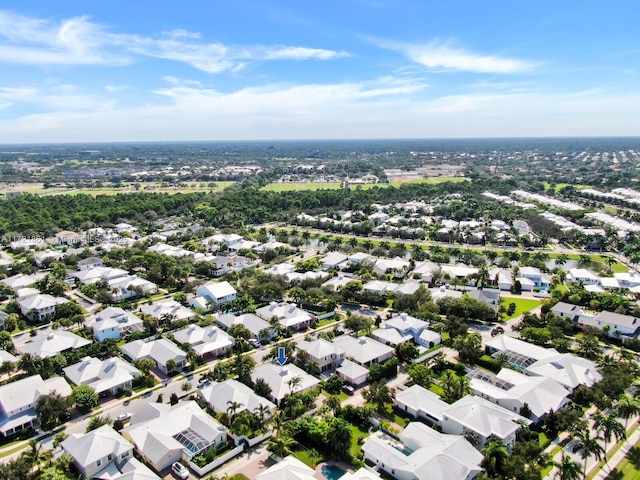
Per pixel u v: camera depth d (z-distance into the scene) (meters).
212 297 184.38
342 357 135.25
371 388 112.06
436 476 83.00
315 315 172.50
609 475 89.06
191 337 144.38
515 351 135.88
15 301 177.00
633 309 166.38
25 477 83.69
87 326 158.12
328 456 94.94
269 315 164.62
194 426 100.31
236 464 92.50
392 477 88.56
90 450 89.25
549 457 89.88
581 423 98.38
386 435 101.81
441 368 132.12
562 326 155.00
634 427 105.00
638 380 124.25
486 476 81.94
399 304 176.88
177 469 89.62
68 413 109.31
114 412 111.44
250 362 125.31
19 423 102.62
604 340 151.75
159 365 133.00
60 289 189.75
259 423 100.81
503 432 95.81
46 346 136.62
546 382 115.44
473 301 168.00
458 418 100.38
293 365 126.25
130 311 172.88
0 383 121.56
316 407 111.19
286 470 83.31
